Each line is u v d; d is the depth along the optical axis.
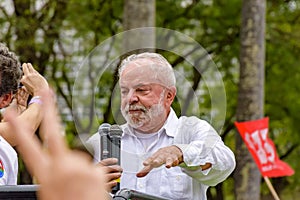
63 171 1.35
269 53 22.95
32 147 1.41
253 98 18.05
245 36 18.11
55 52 22.06
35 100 3.95
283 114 24.28
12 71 4.02
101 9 22.33
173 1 22.59
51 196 1.35
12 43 20.98
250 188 17.81
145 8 15.25
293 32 22.97
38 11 21.84
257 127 14.17
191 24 22.89
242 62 18.12
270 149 14.17
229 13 22.80
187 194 4.27
